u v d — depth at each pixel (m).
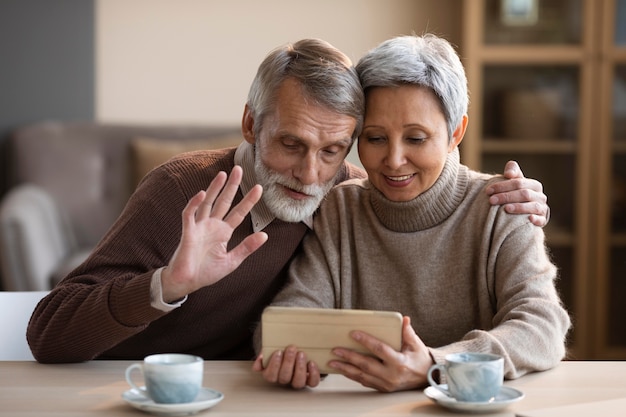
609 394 1.71
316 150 1.99
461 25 5.52
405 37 2.08
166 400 1.56
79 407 1.60
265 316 1.75
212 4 5.61
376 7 5.56
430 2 5.55
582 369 1.92
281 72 1.98
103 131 5.30
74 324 1.88
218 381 1.79
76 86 5.58
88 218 5.18
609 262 5.24
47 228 4.73
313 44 2.01
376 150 2.08
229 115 5.65
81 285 1.99
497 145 5.18
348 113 1.98
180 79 5.63
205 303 2.18
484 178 2.25
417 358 1.73
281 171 2.02
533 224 2.15
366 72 2.03
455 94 2.05
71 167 5.23
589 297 5.23
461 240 2.18
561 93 5.16
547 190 5.21
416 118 2.02
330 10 5.59
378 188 2.15
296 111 1.96
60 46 5.56
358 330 1.72
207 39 5.62
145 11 5.60
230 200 1.75
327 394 1.72
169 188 2.14
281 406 1.63
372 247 2.25
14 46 5.54
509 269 2.09
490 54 5.13
